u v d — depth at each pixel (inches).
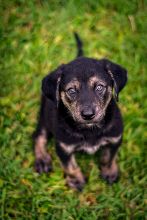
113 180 38.8
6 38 46.1
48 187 38.6
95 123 33.9
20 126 41.3
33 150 40.5
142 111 41.7
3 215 36.9
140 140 40.5
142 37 45.9
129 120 41.3
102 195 37.8
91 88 33.2
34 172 39.4
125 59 44.6
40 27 46.9
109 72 34.1
